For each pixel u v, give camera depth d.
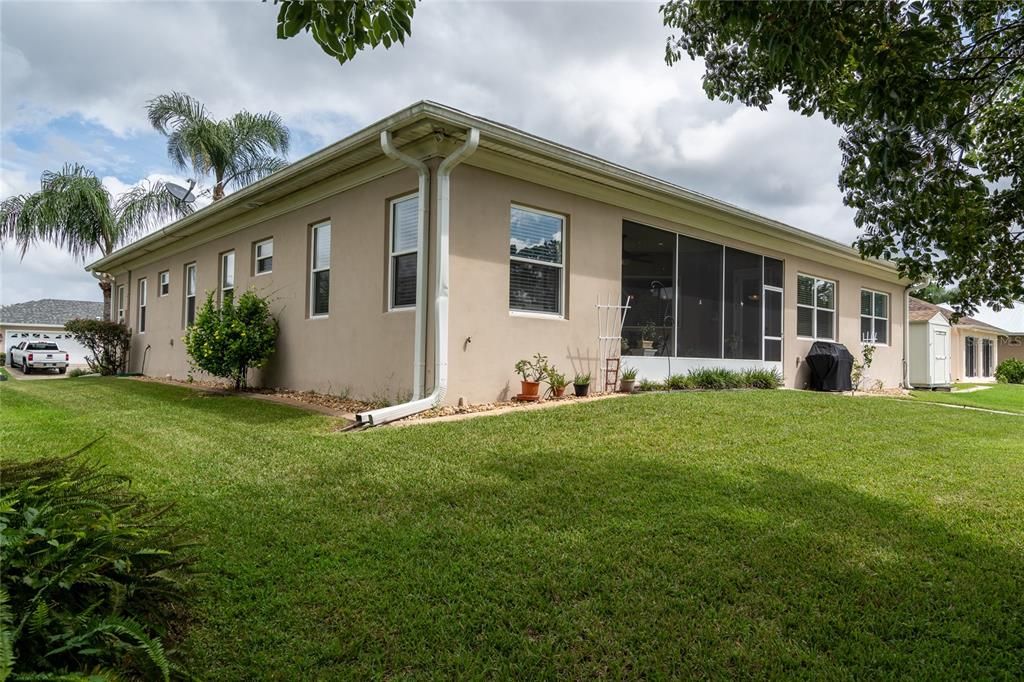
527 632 2.60
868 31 3.09
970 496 4.55
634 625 2.65
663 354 10.25
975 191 3.56
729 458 5.39
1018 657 2.47
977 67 3.49
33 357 23.52
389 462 5.05
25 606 1.81
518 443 5.69
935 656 2.46
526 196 8.34
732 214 10.75
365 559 3.25
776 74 4.11
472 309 7.71
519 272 8.37
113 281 18.92
